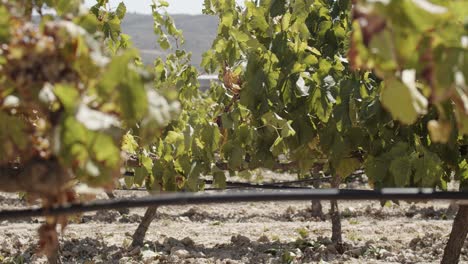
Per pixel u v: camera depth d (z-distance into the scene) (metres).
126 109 1.83
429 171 5.05
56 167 1.94
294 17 5.96
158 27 8.94
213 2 7.32
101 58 1.88
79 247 9.89
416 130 5.37
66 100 1.79
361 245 10.21
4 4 1.93
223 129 6.69
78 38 1.86
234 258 9.52
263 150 6.15
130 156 5.84
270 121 5.77
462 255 9.23
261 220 13.27
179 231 11.73
